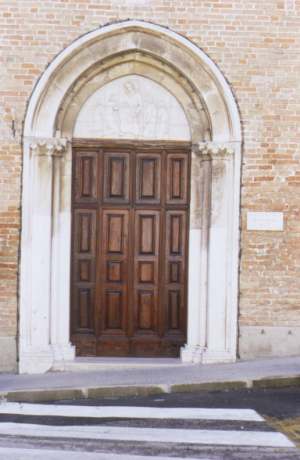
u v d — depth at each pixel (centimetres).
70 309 1259
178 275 1265
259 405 994
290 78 1225
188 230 1260
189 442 823
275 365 1183
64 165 1241
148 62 1236
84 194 1257
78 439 833
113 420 920
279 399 1027
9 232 1209
